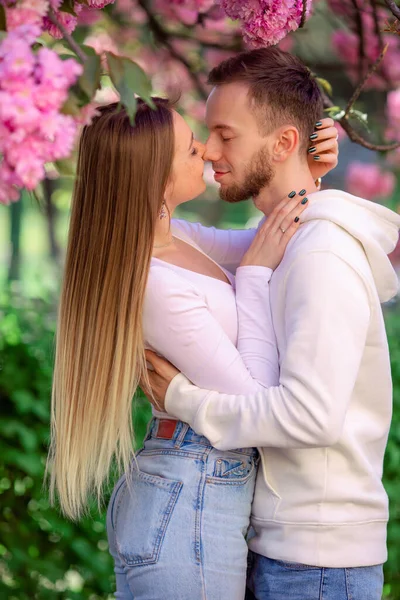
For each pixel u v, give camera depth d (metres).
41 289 3.80
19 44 1.43
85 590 3.54
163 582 1.96
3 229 13.55
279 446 1.91
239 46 3.93
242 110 2.12
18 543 3.41
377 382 2.04
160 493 2.02
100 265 2.08
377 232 2.04
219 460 2.02
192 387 2.03
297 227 2.08
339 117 2.85
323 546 1.96
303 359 1.87
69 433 2.12
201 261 2.24
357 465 1.99
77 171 2.13
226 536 1.99
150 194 2.05
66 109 1.54
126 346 2.04
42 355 3.40
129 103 1.60
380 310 2.01
